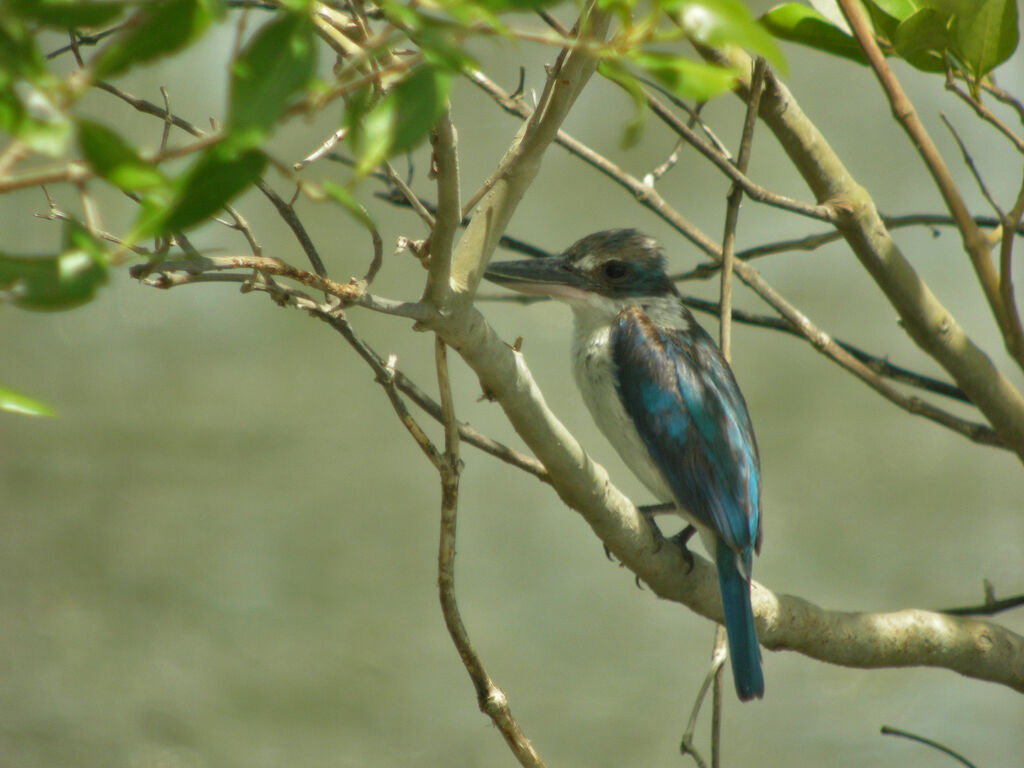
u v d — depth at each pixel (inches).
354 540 558.3
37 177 75.8
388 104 77.6
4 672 468.4
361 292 139.4
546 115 142.1
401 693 489.4
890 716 491.5
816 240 254.5
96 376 663.8
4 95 71.4
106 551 545.6
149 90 426.3
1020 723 484.1
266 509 583.2
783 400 658.2
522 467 199.6
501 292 695.1
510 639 519.5
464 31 76.8
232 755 451.5
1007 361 625.6
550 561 569.9
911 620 221.6
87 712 462.6
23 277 77.9
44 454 593.6
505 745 475.5
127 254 92.1
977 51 163.6
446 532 178.1
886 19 191.6
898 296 199.6
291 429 637.3
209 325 709.3
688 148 735.7
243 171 77.0
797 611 223.5
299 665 498.3
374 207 687.7
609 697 491.5
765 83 196.5
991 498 600.7
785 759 466.6
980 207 644.1
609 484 198.1
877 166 706.2
